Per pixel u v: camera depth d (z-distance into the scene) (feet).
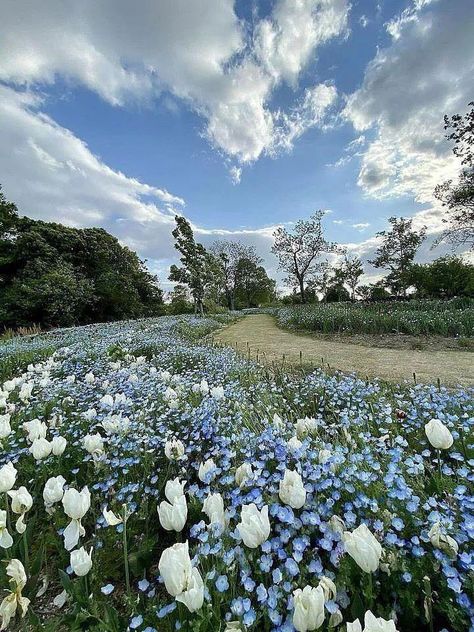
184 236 70.64
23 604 3.77
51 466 7.35
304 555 4.28
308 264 124.06
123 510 4.80
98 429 9.51
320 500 4.84
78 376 17.52
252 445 6.84
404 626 3.52
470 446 6.54
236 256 161.79
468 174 59.41
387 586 3.71
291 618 3.19
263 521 3.58
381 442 6.62
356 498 4.67
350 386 10.99
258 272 177.06
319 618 2.80
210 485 5.87
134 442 7.67
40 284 71.97
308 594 2.79
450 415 8.01
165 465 7.41
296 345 27.81
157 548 5.44
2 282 75.87
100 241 100.27
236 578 3.95
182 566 3.01
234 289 161.58
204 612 3.38
